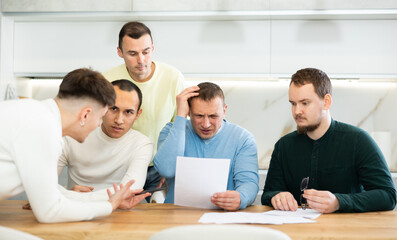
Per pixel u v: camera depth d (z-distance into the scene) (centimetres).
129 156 192
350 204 156
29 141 127
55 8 305
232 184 186
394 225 135
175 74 235
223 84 335
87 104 138
